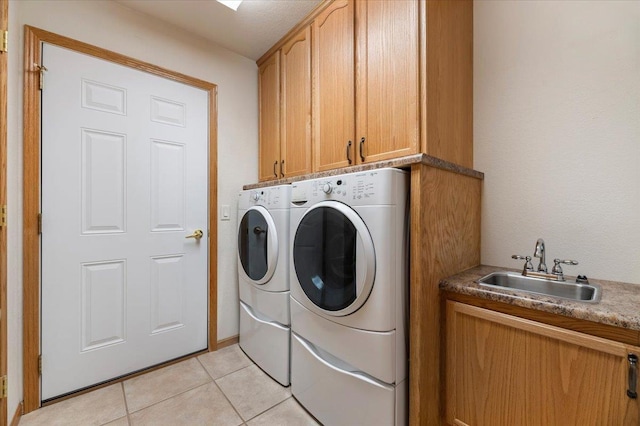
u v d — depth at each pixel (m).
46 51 1.49
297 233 1.50
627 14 1.20
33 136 1.45
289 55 2.02
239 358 2.00
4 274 1.19
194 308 2.03
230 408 1.48
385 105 1.38
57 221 1.52
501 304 1.03
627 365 0.78
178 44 1.96
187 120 2.00
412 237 1.12
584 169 1.31
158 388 1.65
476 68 1.65
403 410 1.14
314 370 1.40
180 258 1.96
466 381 1.12
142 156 1.81
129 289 1.75
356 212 1.19
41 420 1.38
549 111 1.41
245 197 2.02
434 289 1.19
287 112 2.04
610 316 0.78
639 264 1.18
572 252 1.34
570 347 0.88
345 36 1.59
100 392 1.60
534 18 1.45
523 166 1.49
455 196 1.37
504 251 1.55
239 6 1.76
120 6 1.73
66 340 1.55
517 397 0.99
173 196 1.93
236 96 2.26
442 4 1.36
